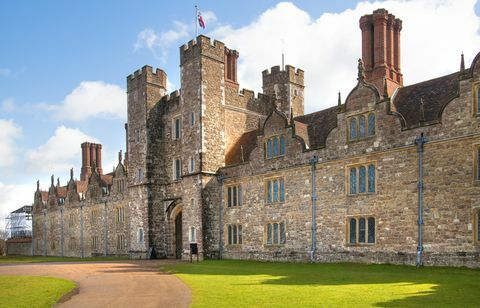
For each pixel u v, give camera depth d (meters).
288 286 15.75
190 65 35.16
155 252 38.03
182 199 34.56
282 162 28.92
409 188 22.44
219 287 16.22
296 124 29.52
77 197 58.56
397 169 23.03
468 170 20.39
